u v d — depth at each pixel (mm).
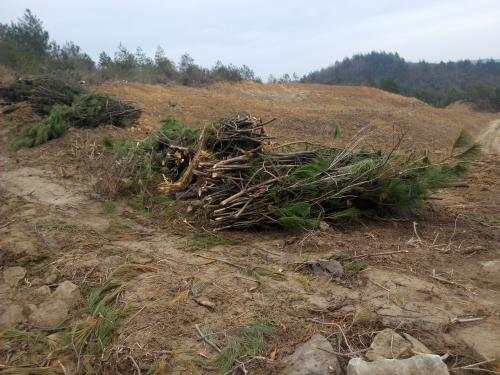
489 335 3709
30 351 3898
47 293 4535
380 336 3547
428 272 4680
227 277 4523
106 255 5070
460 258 5055
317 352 3398
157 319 3898
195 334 3727
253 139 6340
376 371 3131
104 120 11016
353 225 5859
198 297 4176
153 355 3535
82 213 6285
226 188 5797
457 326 3814
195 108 17859
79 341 3834
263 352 3506
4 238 5578
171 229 5680
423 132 18938
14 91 12781
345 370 3336
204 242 5281
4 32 23828
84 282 4602
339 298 4152
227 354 3467
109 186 6816
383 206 6000
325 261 4645
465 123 27078
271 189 5535
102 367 3578
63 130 10133
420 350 3432
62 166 8367
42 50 24219
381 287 4336
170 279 4496
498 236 5805
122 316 3986
